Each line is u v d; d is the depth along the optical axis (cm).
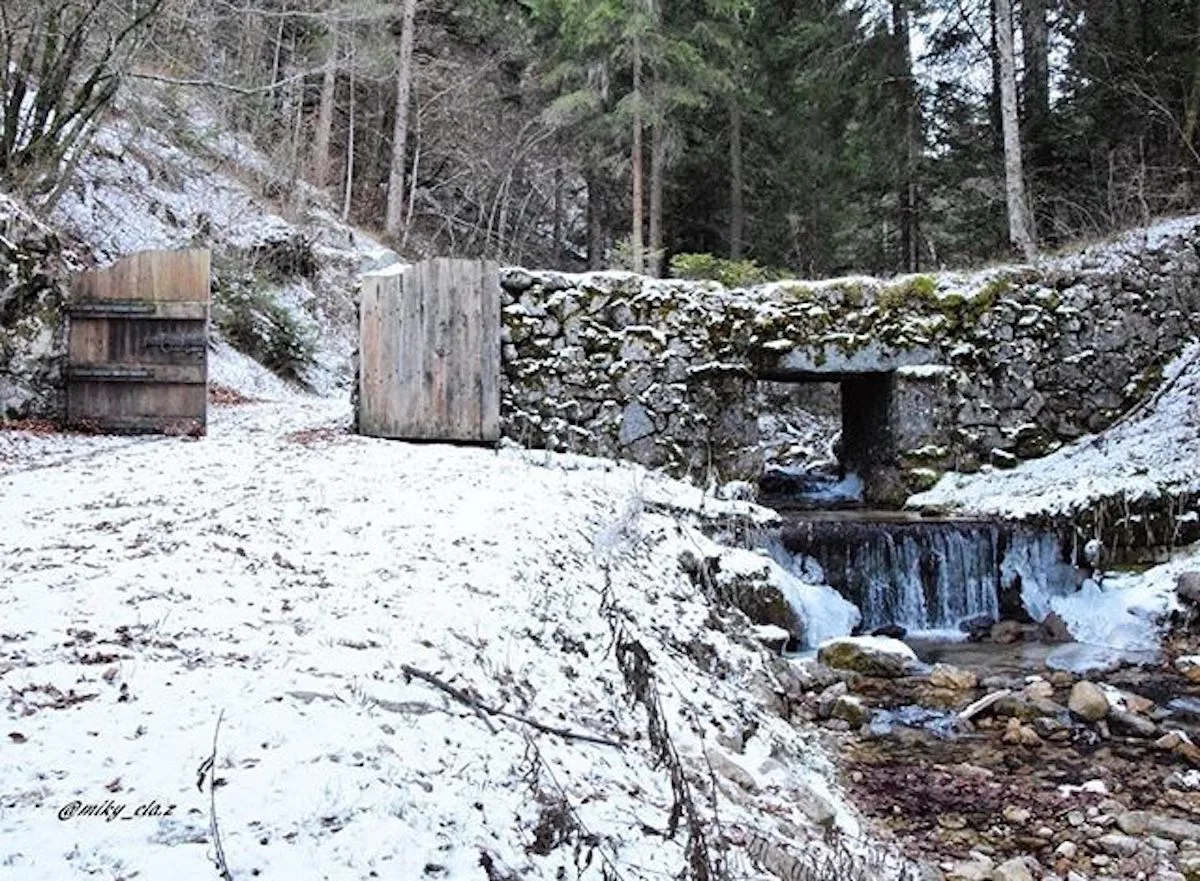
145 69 1366
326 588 413
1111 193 1191
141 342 870
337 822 214
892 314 988
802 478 1176
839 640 643
